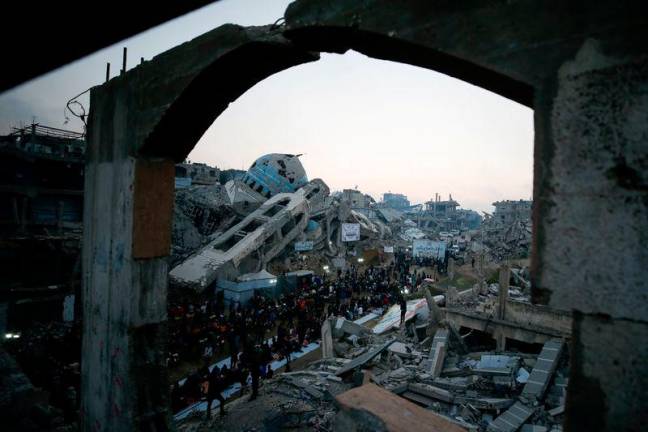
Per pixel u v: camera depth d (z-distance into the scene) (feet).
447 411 34.99
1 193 64.49
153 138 13.89
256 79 13.32
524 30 6.79
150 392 14.70
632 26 5.78
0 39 8.82
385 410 10.18
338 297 80.89
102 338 16.11
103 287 16.21
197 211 132.77
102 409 15.90
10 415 23.63
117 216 15.23
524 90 7.39
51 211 70.33
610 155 5.95
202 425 31.35
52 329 59.41
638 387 5.66
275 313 66.54
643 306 5.65
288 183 153.07
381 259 147.13
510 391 37.96
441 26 7.63
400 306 71.41
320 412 31.65
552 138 6.54
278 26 10.43
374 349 44.73
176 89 12.65
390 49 9.13
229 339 51.06
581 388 6.24
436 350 46.75
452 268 106.32
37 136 81.05
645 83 5.64
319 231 135.85
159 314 15.14
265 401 34.91
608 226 5.98
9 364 27.37
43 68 10.18
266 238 101.30
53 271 63.87
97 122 17.26
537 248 6.73
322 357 52.80
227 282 75.51
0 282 58.90
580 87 6.23
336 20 9.10
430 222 332.80
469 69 7.87
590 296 6.13
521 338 51.78
